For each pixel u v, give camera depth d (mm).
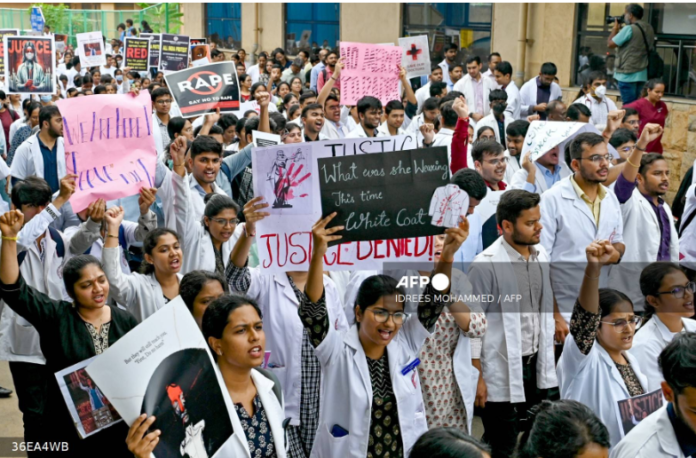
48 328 4398
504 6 15508
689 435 3201
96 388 3623
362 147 4531
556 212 5684
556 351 5801
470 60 12750
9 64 10648
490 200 6020
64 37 26141
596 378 4297
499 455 5105
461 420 4727
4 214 4297
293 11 22203
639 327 4715
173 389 3254
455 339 4652
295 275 5035
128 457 4184
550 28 14445
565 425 3027
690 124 11734
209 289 4340
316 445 4117
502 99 10461
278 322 4926
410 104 12391
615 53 12984
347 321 5164
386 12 18828
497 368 4988
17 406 6832
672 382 3102
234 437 3379
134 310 5027
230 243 5910
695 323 4539
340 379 4043
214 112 8523
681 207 8336
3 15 30797
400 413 4059
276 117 9156
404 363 4160
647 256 6195
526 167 6859
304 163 4531
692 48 11812
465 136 6938
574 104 8719
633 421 4160
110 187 5617
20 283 4340
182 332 3330
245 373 3588
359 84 10164
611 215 5750
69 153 5559
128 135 5699
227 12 25031
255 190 4566
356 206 4250
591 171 5590
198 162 6543
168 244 4969
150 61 17500
